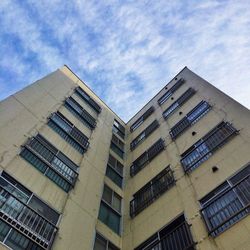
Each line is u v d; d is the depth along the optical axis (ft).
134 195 59.57
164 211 47.55
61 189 47.37
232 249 31.71
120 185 65.77
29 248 34.50
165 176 55.98
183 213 43.39
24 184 41.37
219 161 46.39
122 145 86.33
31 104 57.72
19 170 42.45
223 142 49.39
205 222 37.86
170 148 63.67
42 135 53.67
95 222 47.98
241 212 34.71
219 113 57.82
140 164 69.41
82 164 58.29
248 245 30.71
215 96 64.80
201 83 77.30
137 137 86.02
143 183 60.70
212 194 41.91
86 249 41.45
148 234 45.98
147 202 53.78
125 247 47.62
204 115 62.34
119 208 57.93
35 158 47.06
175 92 88.58
